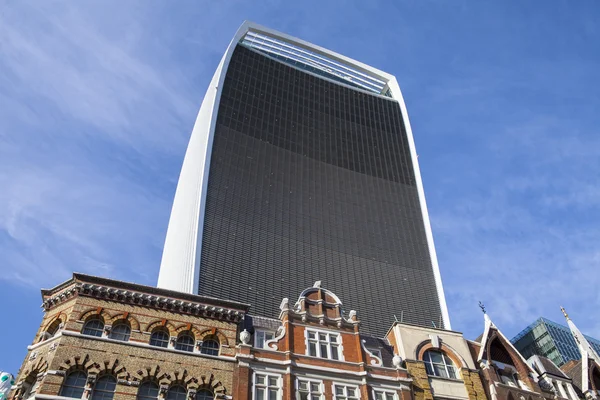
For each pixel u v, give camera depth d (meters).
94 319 37.78
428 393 42.75
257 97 129.62
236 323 41.16
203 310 40.69
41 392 32.34
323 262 97.69
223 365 37.94
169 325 39.00
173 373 36.22
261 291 84.31
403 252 108.75
